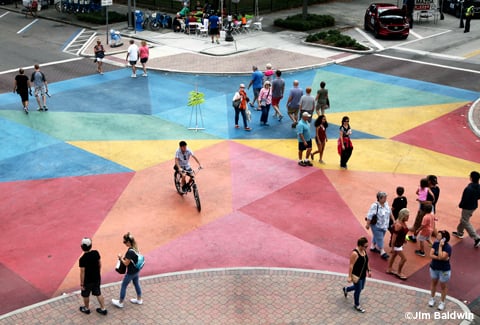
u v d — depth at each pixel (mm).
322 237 14930
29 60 31375
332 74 29047
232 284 12797
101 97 25594
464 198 14273
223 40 35125
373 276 13305
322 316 11633
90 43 34875
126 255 11523
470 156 19953
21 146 20312
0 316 11625
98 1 42562
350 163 19297
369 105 24875
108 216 15883
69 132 21609
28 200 16672
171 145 20562
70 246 14477
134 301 12078
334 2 48375
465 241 14789
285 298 12266
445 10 44656
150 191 17281
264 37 36312
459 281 13125
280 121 23016
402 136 21625
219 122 22844
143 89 26719
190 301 12195
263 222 15609
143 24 38469
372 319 11508
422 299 12195
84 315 11703
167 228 15305
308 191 17312
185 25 37062
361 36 36969
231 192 17219
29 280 13133
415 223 14453
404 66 30344
